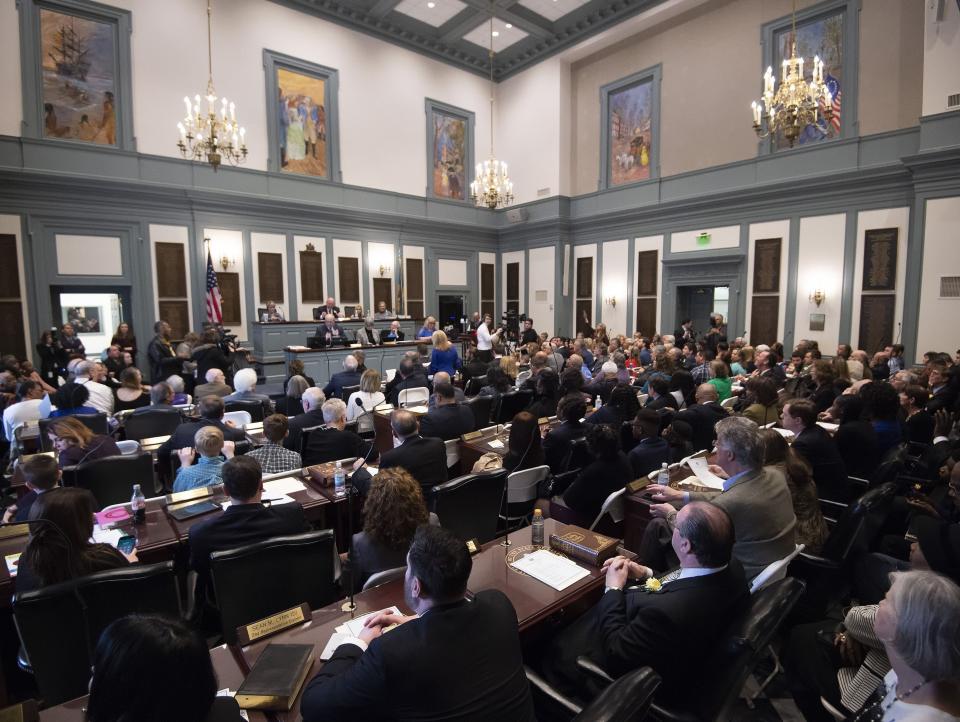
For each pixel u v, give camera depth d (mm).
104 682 924
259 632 1832
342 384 6887
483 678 1323
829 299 10125
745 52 11211
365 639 1611
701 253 12000
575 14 13234
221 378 5969
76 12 9680
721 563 1767
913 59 9164
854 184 9672
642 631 1738
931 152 8375
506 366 7004
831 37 10039
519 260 15938
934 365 6168
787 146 10625
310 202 12562
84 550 2041
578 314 14836
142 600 1930
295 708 1519
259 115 11867
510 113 15820
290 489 3355
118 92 10148
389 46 13891
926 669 1118
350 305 13531
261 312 12031
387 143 13992
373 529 2232
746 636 1551
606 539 2451
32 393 5445
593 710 1193
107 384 7434
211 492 3205
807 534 2793
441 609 1385
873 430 3988
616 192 13672
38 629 1812
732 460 2498
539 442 3938
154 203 10578
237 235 11680
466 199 15766
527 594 2098
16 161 9219
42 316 9586
